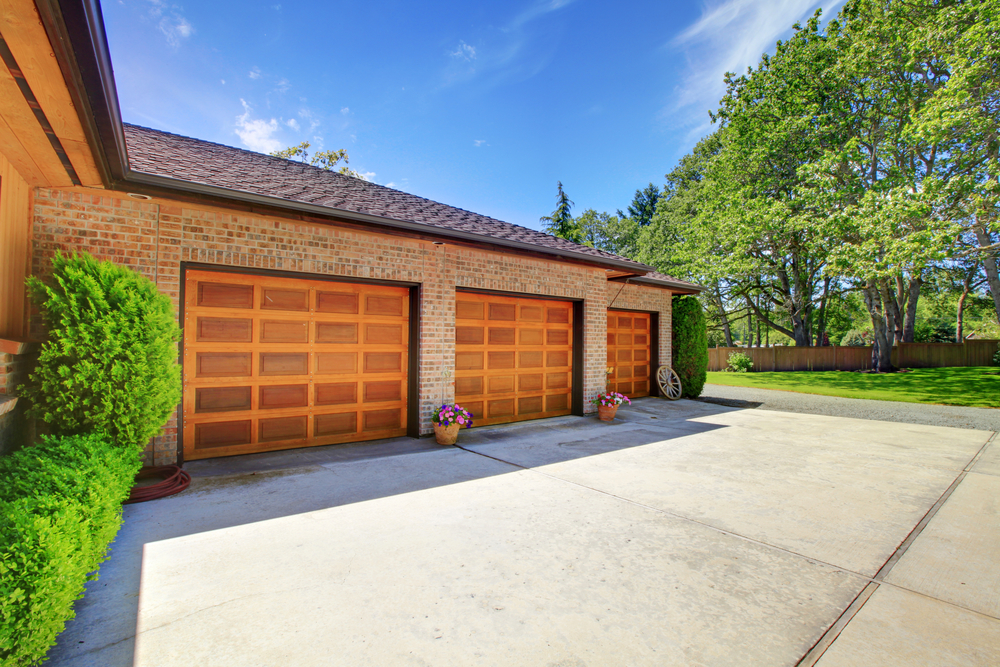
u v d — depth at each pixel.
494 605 2.50
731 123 21.73
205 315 5.43
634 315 12.07
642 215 50.72
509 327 8.27
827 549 3.30
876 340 21.30
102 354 3.84
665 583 2.77
